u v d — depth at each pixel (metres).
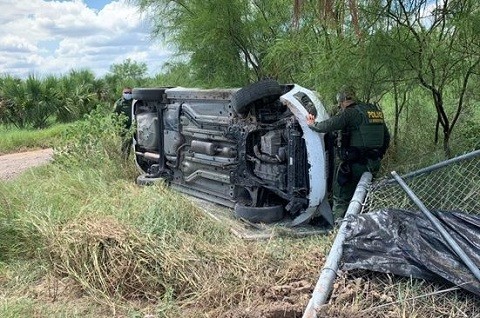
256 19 7.94
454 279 3.43
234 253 4.63
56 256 5.02
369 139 5.44
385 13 5.87
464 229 3.86
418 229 3.86
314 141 5.21
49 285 4.73
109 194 6.40
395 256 3.71
